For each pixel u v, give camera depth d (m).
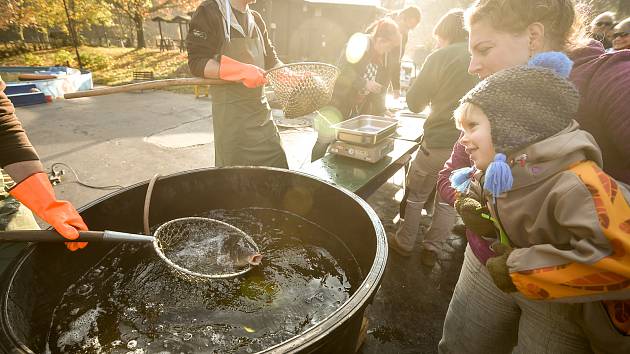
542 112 0.80
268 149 2.48
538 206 0.83
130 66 16.11
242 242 1.78
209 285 1.53
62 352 1.21
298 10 15.90
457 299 1.39
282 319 1.40
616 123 0.86
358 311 1.04
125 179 4.38
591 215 0.70
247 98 2.27
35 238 1.15
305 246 1.84
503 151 0.84
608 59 0.90
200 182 1.95
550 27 0.95
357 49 3.36
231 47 2.11
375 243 1.40
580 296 0.76
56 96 9.19
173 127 6.73
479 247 1.19
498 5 0.95
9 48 18.25
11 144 1.14
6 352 0.86
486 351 1.35
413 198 2.73
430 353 2.07
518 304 1.10
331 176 2.44
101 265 1.58
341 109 3.62
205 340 1.29
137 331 1.31
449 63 2.20
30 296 1.20
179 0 20.58
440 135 2.37
